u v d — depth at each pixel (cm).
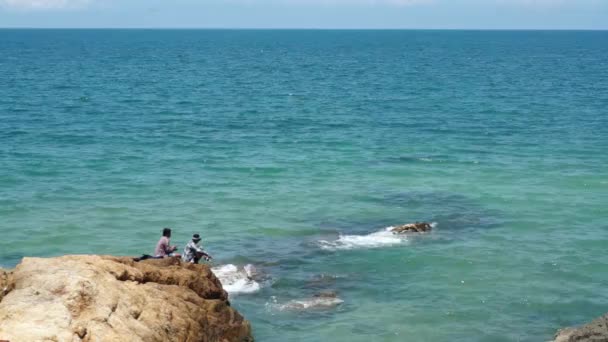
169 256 2589
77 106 8619
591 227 3800
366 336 2542
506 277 3098
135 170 5050
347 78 14038
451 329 2611
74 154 5541
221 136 6594
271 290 2930
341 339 2516
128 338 1861
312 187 4653
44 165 5100
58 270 1995
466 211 4100
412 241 3559
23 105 8519
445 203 4269
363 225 3856
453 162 5456
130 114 8044
